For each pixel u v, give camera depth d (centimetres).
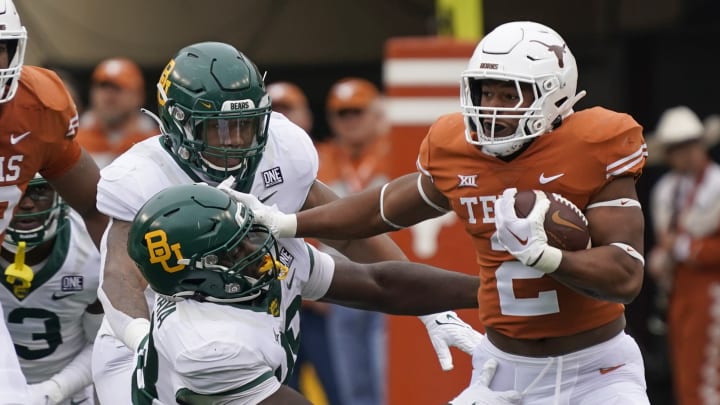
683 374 2962
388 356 2445
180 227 1467
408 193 1627
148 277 1488
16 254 1805
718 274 2914
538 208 1455
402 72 2416
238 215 1488
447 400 2419
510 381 1589
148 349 1502
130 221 1641
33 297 1850
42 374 1912
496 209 1461
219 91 1571
